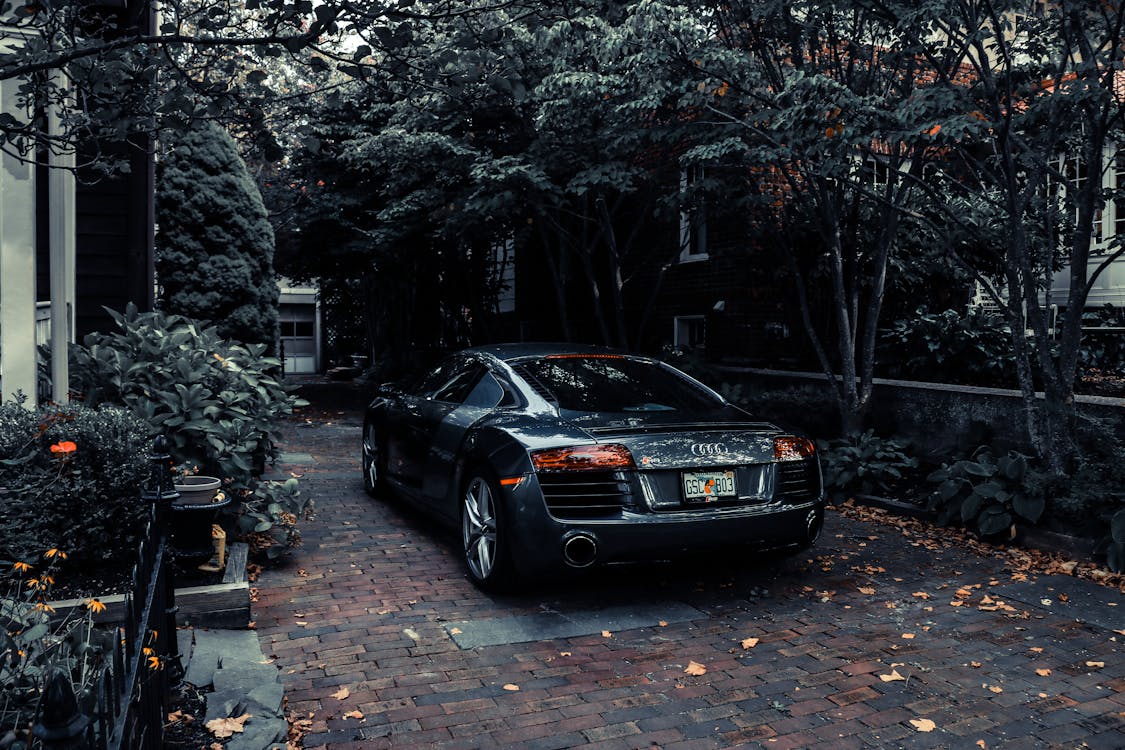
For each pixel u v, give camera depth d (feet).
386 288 77.05
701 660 13.97
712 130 29.96
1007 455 23.13
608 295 53.83
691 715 11.98
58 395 18.22
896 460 28.04
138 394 19.57
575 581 18.08
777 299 40.86
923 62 28.35
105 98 10.81
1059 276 40.47
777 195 33.99
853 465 26.81
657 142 33.96
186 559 15.49
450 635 14.88
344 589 17.44
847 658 14.08
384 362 79.10
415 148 39.99
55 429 14.75
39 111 12.79
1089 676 13.39
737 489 16.25
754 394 36.50
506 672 13.38
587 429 16.08
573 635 14.97
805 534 16.93
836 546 21.33
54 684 4.66
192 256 35.50
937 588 17.90
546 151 36.81
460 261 58.65
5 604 10.23
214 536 16.69
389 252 58.23
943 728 11.64
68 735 4.64
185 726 11.03
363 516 24.08
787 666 13.74
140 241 27.91
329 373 97.04
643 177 36.32
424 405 21.66
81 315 28.22
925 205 32.48
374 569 18.88
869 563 19.81
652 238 48.88
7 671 8.95
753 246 38.45
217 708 11.34
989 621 15.88
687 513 15.67
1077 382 31.73
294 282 78.74
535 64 29.66
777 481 16.60
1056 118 22.30
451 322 71.46
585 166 35.58
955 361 33.50
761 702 12.41
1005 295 39.27
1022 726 11.71
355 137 52.75
